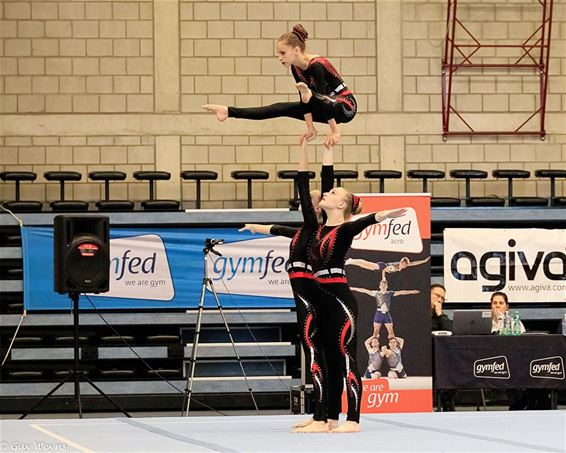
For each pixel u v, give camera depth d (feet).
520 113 65.41
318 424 30.12
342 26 64.80
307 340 29.68
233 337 58.85
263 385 55.72
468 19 65.26
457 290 54.75
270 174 64.18
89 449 25.82
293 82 64.44
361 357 46.11
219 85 64.03
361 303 46.32
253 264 54.65
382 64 64.75
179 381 56.13
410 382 46.21
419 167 64.64
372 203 46.57
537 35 65.51
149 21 63.82
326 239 29.04
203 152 63.87
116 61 63.57
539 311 57.21
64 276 41.34
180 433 30.19
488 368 45.70
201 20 64.03
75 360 41.83
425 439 27.61
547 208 58.85
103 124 63.36
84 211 58.03
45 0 63.26
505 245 55.11
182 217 57.00
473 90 65.21
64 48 63.26
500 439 27.50
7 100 62.95
